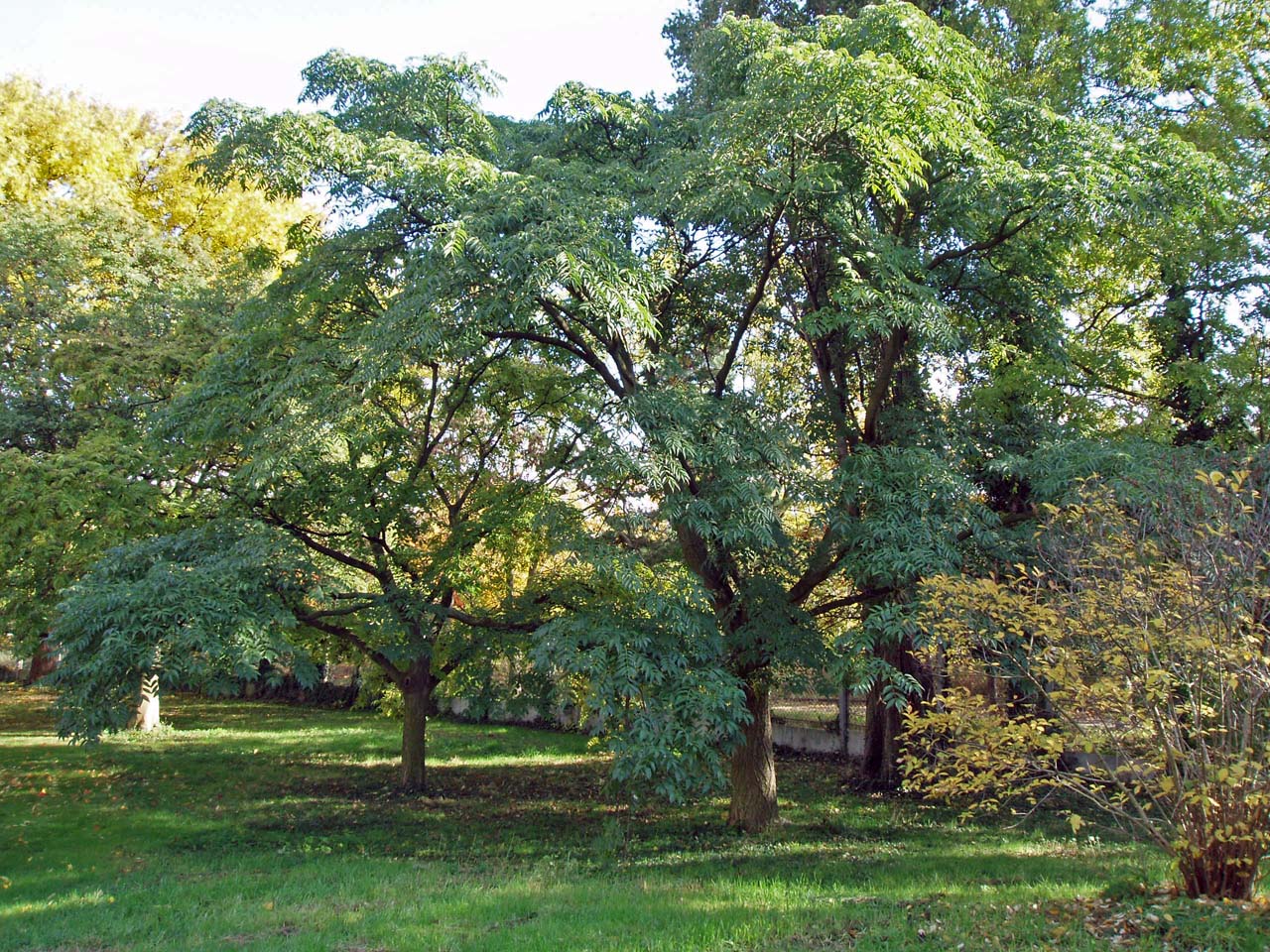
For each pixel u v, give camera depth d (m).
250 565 9.30
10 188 17.92
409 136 10.58
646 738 8.01
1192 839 6.03
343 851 9.97
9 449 12.94
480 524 12.25
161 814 11.76
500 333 9.89
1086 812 11.72
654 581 9.12
